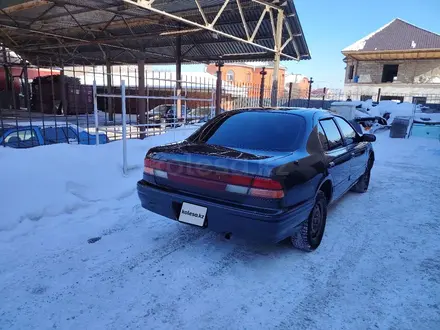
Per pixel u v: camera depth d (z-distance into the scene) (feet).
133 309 7.82
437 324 7.58
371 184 20.33
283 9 35.81
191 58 58.08
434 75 109.81
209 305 8.05
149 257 10.25
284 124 11.75
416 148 34.53
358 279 9.41
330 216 14.48
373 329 7.38
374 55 113.19
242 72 141.69
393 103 58.08
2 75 71.92
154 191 10.49
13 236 11.07
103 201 14.76
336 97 96.07
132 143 21.30
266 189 8.59
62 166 15.11
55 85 58.80
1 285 8.52
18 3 28.32
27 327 7.11
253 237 8.91
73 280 8.89
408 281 9.37
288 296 8.52
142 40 52.65
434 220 14.19
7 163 13.55
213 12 37.60
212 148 10.86
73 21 43.96
